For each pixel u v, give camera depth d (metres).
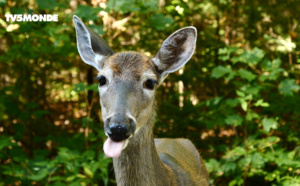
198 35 8.59
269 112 6.86
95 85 5.66
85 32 4.02
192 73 8.23
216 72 6.02
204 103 7.08
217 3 8.42
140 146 3.62
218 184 6.98
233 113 6.38
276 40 7.90
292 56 8.53
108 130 3.22
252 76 5.95
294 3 8.88
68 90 9.38
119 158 3.66
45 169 5.12
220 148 6.35
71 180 5.27
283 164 5.82
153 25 5.57
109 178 6.73
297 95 6.84
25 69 7.32
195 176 4.65
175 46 3.85
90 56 4.04
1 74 8.11
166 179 3.88
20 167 5.36
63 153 5.19
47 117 8.88
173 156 4.75
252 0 9.02
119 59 3.61
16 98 6.40
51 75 8.14
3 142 5.11
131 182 3.64
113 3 5.22
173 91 8.84
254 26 9.19
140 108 3.48
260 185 6.45
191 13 8.16
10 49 5.93
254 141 6.01
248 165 5.95
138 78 3.51
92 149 5.84
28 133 7.39
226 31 9.19
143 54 3.79
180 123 6.96
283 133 6.66
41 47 5.89
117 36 7.59
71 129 8.96
